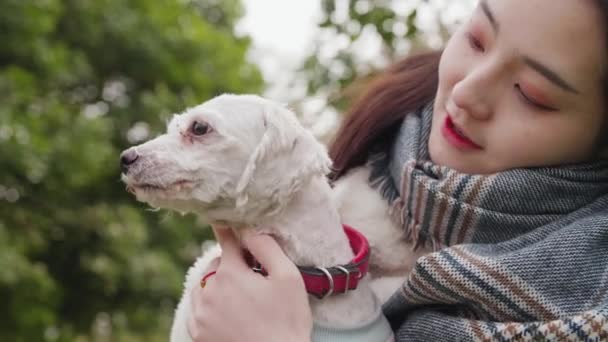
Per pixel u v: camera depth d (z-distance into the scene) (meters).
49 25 7.20
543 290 1.58
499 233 1.74
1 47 7.10
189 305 1.84
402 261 1.93
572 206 1.73
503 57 1.62
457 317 1.67
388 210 1.94
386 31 2.73
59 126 7.09
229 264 1.67
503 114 1.67
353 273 1.69
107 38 8.97
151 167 1.64
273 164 1.69
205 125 1.68
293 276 1.62
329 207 1.77
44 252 7.84
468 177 1.74
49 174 6.95
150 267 7.90
